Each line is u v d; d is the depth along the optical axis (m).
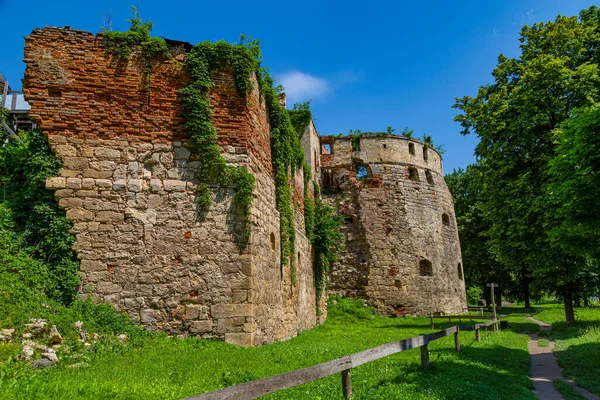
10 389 5.35
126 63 11.83
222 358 8.98
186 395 6.13
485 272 40.41
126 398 5.69
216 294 11.16
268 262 13.26
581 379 9.32
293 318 16.48
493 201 21.42
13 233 10.56
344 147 29.83
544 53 20.92
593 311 29.25
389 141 29.89
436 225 30.19
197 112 11.87
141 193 11.31
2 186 11.45
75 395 5.54
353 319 24.73
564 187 11.12
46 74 11.40
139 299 10.80
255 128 13.09
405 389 6.98
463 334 16.78
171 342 10.30
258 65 13.74
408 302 27.20
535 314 32.88
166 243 11.20
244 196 11.81
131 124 11.59
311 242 22.19
